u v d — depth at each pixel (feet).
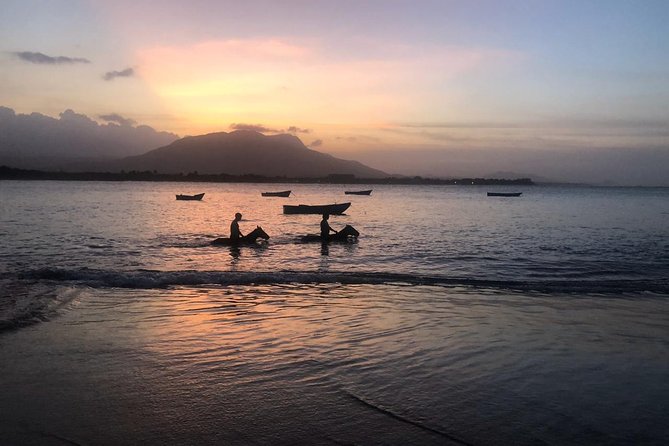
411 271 60.13
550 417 19.67
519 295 44.78
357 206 262.67
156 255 71.77
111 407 19.97
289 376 23.72
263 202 296.92
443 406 20.58
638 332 32.65
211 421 18.92
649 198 454.81
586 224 145.38
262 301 40.86
